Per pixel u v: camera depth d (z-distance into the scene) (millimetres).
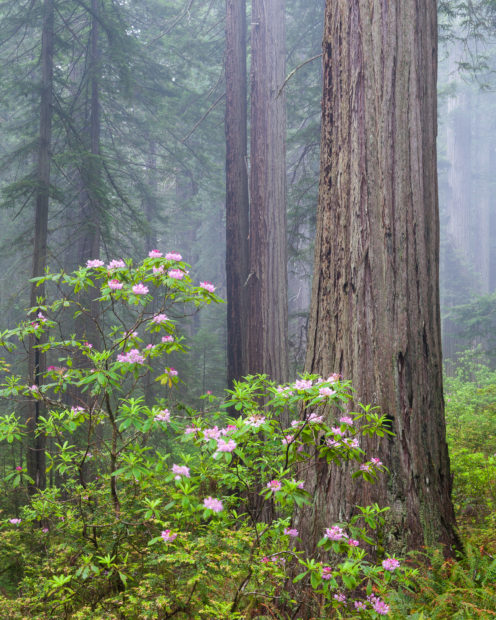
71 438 8078
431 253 4152
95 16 10984
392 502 3623
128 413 3117
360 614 2889
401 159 4043
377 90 4082
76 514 3852
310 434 3068
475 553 3498
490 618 2793
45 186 10023
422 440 3809
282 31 9523
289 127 14797
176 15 14617
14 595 4395
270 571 3234
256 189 9156
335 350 4039
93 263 3332
